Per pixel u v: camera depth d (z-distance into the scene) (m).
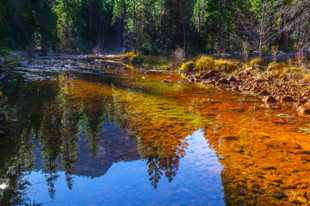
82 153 10.76
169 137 12.28
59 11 72.25
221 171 9.28
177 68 36.00
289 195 7.88
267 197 7.80
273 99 17.98
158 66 39.66
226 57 41.47
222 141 11.73
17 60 35.25
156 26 53.19
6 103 17.27
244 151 10.75
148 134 12.66
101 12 91.06
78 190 8.36
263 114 15.36
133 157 10.43
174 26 50.94
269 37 42.78
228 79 24.89
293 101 17.91
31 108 16.36
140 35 54.78
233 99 18.95
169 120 14.52
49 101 18.16
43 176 9.11
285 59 35.34
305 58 30.48
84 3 89.88
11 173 9.22
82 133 12.78
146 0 54.81
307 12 34.25
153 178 8.98
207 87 23.66
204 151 10.84
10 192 8.20
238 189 8.22
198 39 50.94
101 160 10.24
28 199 7.88
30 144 11.44
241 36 48.31
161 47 51.88
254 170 9.29
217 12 49.84
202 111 16.09
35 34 60.41
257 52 43.50
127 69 36.84
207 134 12.53
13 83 23.95
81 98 19.25
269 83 22.66
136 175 9.20
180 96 20.05
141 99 19.20
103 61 46.41
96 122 14.27
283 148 10.95
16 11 49.66
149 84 25.23
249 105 17.30
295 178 8.75
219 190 8.20
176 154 10.65
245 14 47.84
